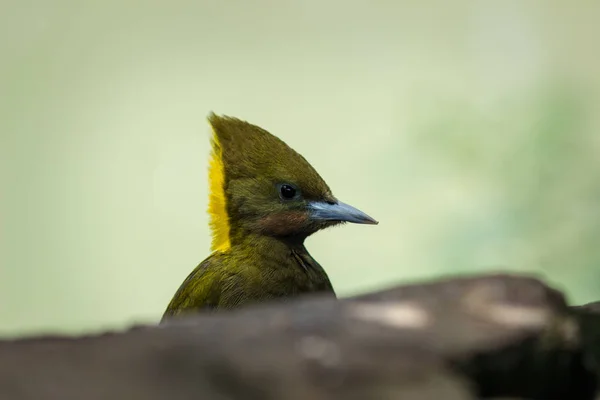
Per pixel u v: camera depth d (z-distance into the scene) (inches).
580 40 692.7
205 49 748.6
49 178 732.0
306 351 174.7
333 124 725.9
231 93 744.3
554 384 189.8
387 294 200.1
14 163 729.6
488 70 703.1
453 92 661.3
